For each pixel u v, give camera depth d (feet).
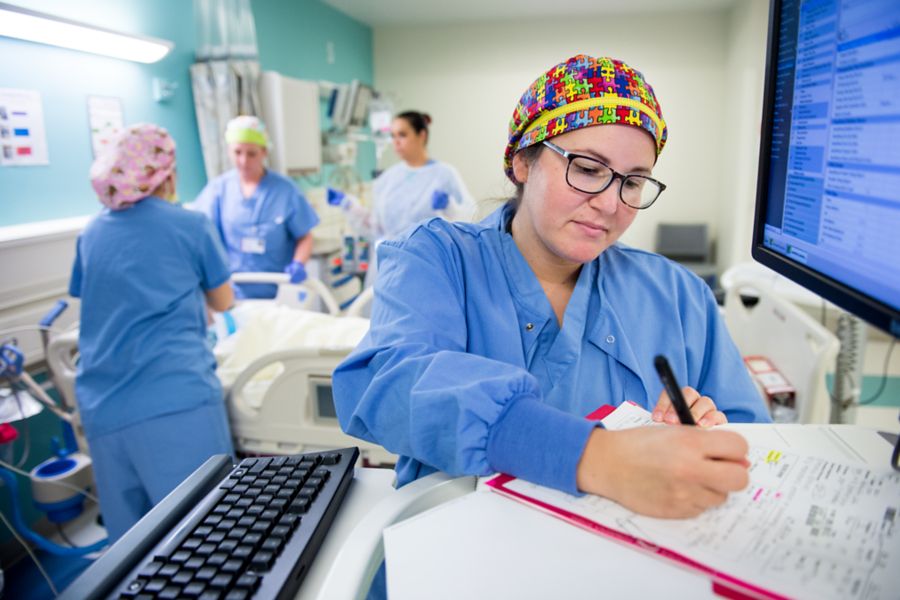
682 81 18.04
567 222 2.28
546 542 1.50
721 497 1.51
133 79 8.84
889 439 1.93
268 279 8.00
